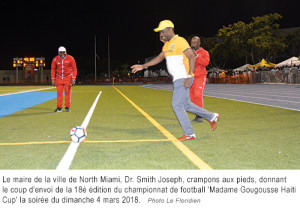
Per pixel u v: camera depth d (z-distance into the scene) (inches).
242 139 216.7
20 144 204.5
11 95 813.2
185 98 212.7
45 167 153.1
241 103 502.9
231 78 1758.1
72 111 410.3
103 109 432.8
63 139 221.8
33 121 315.6
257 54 1920.5
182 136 218.8
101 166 154.3
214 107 441.1
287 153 177.9
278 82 1416.1
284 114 351.3
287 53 2036.2
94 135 235.5
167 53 209.9
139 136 231.3
